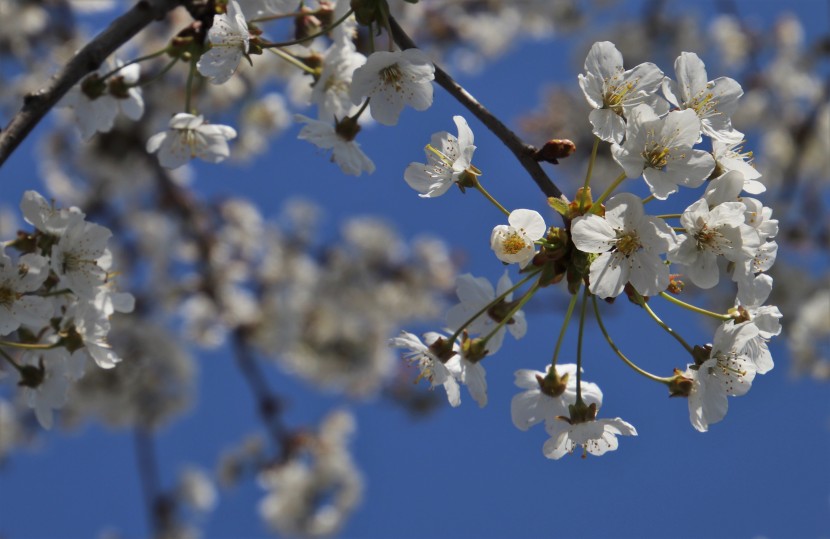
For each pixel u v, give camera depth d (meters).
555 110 12.76
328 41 5.13
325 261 12.92
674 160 3.47
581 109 12.65
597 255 3.41
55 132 11.84
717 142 3.69
